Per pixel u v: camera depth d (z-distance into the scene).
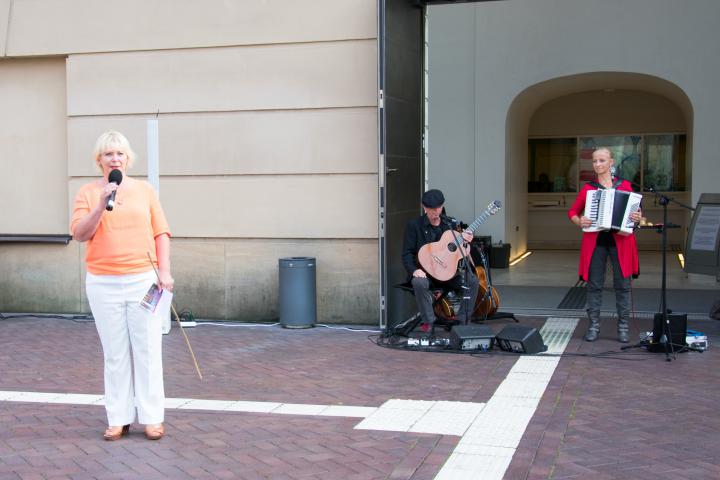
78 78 9.47
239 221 9.16
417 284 7.80
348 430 5.21
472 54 13.97
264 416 5.54
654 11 12.95
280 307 8.83
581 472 4.41
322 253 8.97
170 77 9.23
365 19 8.72
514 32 13.73
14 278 9.83
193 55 9.16
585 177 17.31
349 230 8.87
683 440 4.94
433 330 7.79
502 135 13.91
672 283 12.07
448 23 14.02
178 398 6.02
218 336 8.39
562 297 10.73
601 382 6.32
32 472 4.51
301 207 8.99
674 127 16.80
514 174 15.11
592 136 17.23
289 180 9.01
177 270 9.35
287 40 8.91
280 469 4.52
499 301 10.02
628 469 4.46
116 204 4.88
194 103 9.19
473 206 14.12
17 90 9.91
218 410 5.69
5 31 9.66
